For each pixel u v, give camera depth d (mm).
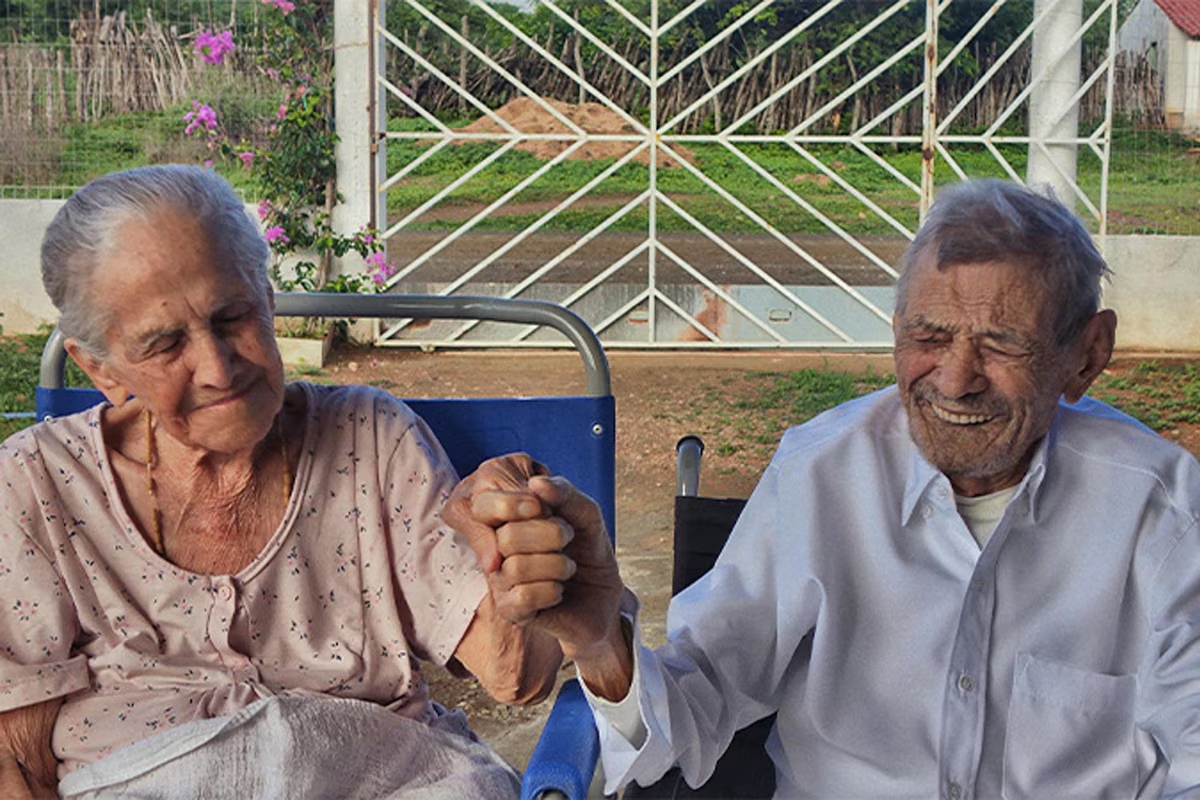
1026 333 1703
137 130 9805
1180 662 1733
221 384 1806
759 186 17828
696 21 17703
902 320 1777
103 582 1948
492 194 17703
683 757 1851
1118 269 9227
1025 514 1824
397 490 2020
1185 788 1664
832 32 17453
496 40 18109
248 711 1876
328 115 8625
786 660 1913
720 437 7215
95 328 1809
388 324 9008
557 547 1540
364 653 2002
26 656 1925
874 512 1885
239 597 1962
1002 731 1836
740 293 9602
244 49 8906
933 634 1849
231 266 1814
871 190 17609
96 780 1873
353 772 1907
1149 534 1810
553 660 1996
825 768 1923
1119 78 13484
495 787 1969
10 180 9617
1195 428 7645
